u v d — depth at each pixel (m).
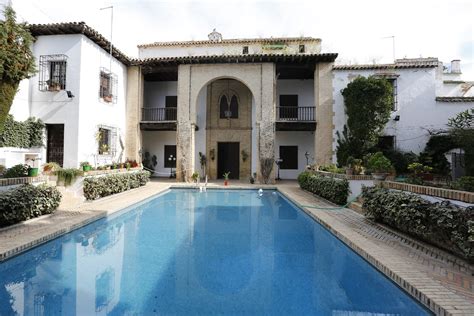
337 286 3.77
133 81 15.36
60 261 4.52
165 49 18.62
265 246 5.39
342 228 5.87
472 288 3.14
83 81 11.48
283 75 16.64
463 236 3.63
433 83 14.20
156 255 4.83
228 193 12.44
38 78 11.42
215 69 15.02
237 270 4.24
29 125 11.01
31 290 3.57
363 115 12.84
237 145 17.58
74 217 6.45
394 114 14.26
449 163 12.68
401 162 12.95
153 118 17.58
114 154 13.83
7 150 9.43
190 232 6.34
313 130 15.21
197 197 11.36
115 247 5.23
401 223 5.00
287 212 8.61
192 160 15.06
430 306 2.90
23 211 5.63
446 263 3.91
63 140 11.61
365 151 13.09
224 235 6.12
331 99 14.45
